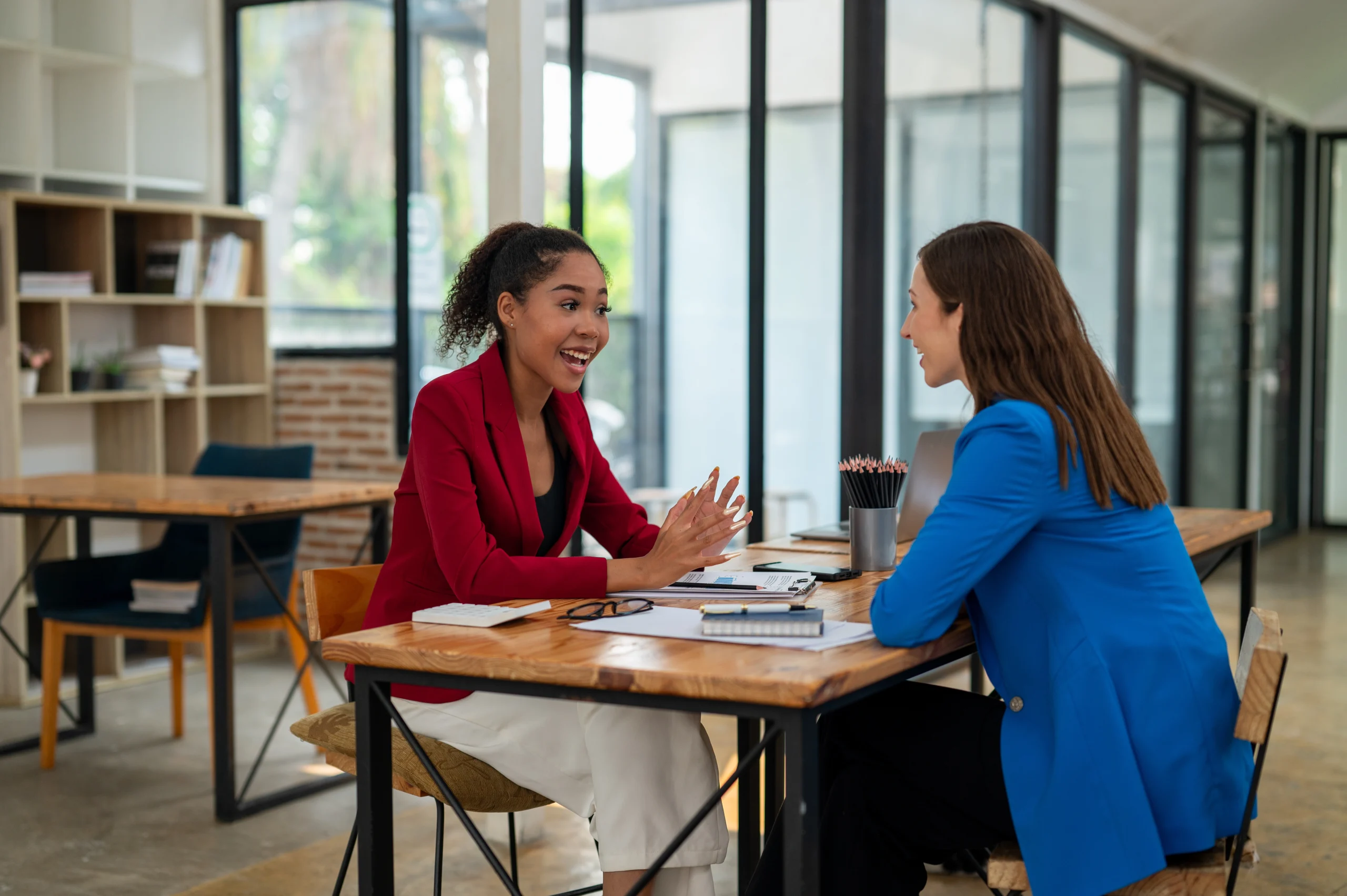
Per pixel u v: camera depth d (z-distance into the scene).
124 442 5.04
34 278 4.59
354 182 5.27
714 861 1.85
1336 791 3.48
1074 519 1.69
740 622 1.66
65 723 4.29
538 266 2.10
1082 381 1.75
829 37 4.08
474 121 4.97
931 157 4.59
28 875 2.94
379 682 1.70
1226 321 7.51
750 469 4.21
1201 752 1.67
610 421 4.44
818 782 1.45
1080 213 5.71
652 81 4.28
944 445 2.59
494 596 1.97
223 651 3.31
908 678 1.71
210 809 3.41
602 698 1.53
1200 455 7.19
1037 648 1.70
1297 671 4.86
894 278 4.40
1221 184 7.32
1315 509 8.86
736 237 4.23
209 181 5.46
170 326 5.20
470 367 2.15
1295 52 7.07
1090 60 5.74
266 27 5.40
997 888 1.78
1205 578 2.84
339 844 3.16
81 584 3.85
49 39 5.09
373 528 3.83
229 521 3.31
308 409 5.35
